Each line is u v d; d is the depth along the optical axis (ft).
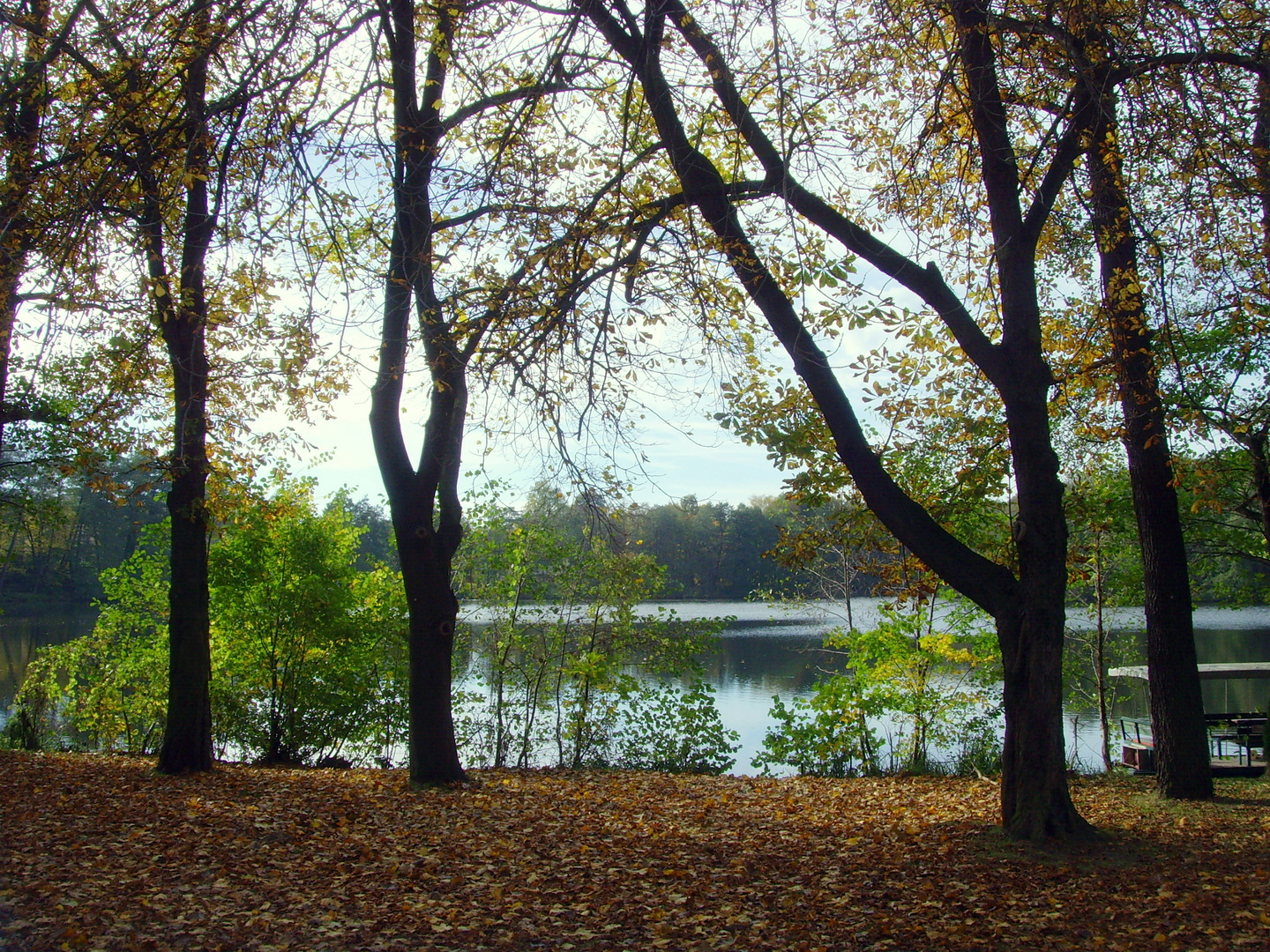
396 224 27.22
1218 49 25.36
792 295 26.45
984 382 33.96
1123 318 30.58
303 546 47.32
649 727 48.83
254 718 47.88
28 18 24.25
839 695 46.42
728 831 27.68
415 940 16.96
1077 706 58.13
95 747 51.83
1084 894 19.54
